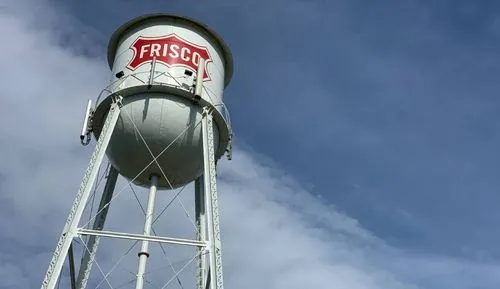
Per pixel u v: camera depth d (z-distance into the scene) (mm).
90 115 19000
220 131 19422
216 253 16250
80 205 16312
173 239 16391
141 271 16312
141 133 17969
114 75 19141
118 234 16219
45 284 14883
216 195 17250
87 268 18234
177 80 18375
